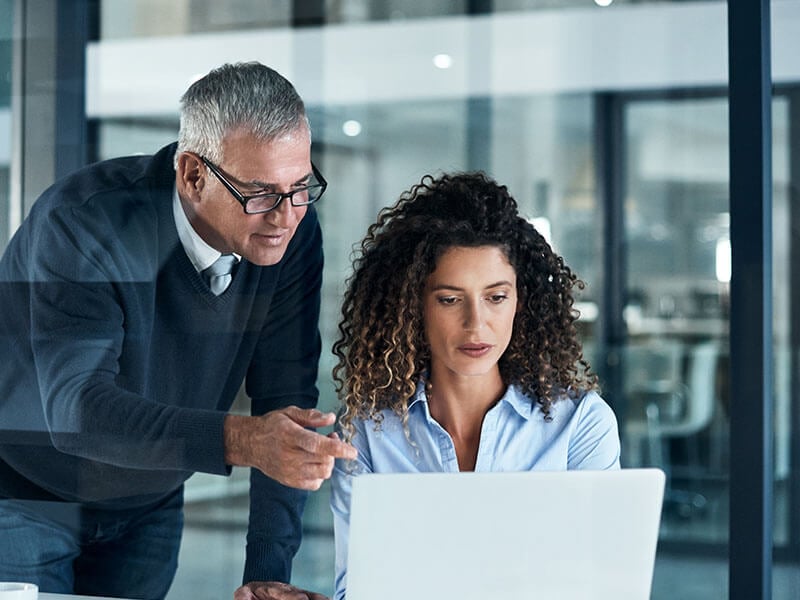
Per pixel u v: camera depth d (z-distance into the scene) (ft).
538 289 6.37
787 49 8.16
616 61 8.44
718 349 8.35
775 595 8.41
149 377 8.07
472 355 6.20
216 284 8.05
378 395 6.35
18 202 8.62
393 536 4.71
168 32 8.72
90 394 8.00
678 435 8.45
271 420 6.76
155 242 8.09
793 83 8.16
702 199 8.34
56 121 8.71
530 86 8.54
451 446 6.27
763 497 6.53
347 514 6.29
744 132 6.55
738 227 6.57
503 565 4.73
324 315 8.34
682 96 8.35
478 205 6.31
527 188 8.56
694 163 8.34
